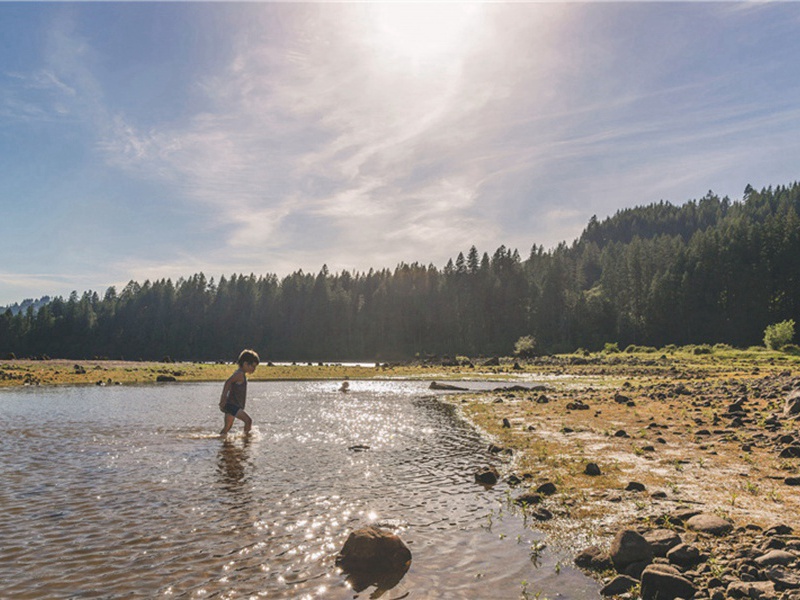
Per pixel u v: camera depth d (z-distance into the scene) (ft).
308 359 603.26
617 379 151.53
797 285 424.46
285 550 20.52
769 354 270.67
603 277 615.98
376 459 38.75
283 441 45.91
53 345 601.62
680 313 456.04
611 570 19.25
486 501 28.04
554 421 59.36
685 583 17.02
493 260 642.63
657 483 30.89
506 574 18.78
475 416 67.00
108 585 17.06
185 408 70.54
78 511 24.84
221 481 31.01
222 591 16.85
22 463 35.24
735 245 479.41
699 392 83.92
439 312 618.03
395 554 19.49
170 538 21.50
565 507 26.91
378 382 155.33
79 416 61.16
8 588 16.62
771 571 17.52
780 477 31.45
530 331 540.52
